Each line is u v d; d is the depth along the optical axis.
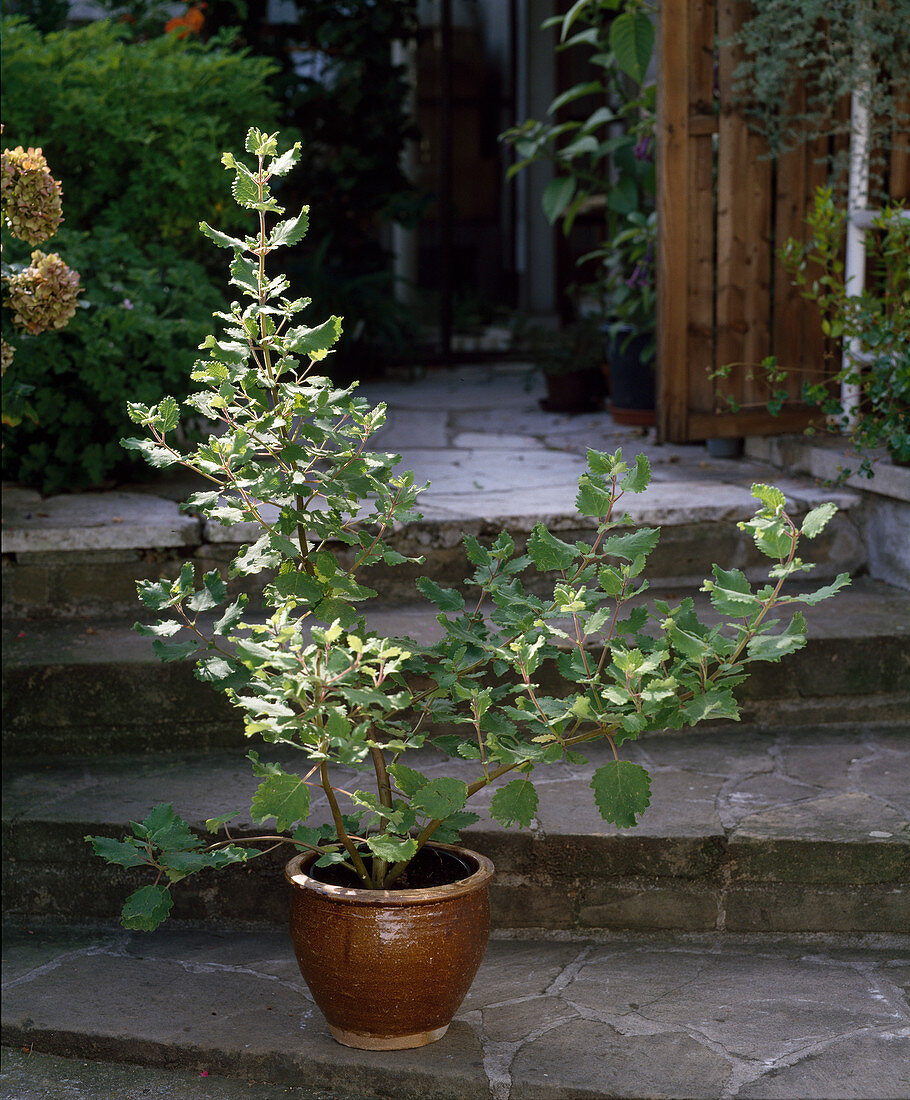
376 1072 2.51
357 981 2.45
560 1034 2.59
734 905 3.00
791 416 5.00
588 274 9.71
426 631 3.78
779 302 4.97
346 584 2.53
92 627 3.99
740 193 4.86
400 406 7.11
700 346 4.95
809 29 4.62
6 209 3.26
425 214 9.24
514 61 9.34
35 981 2.91
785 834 2.98
